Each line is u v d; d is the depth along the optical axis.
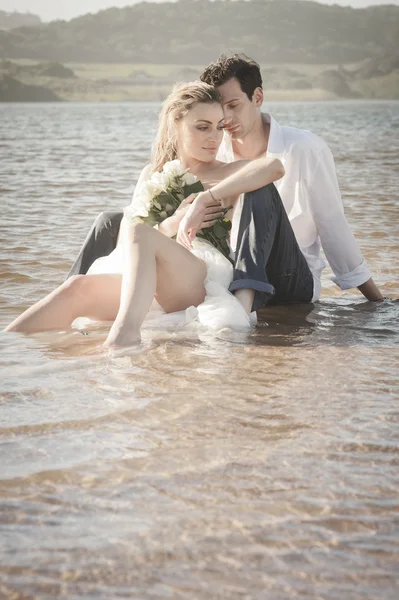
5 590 1.19
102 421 1.92
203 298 3.07
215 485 1.55
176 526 1.38
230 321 2.93
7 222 6.12
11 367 2.40
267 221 3.13
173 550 1.30
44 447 1.75
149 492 1.52
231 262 3.24
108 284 2.97
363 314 3.42
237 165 3.39
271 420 1.95
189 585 1.20
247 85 3.60
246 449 1.75
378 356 2.62
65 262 4.46
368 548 1.31
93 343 2.73
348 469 1.64
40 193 8.39
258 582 1.21
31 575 1.23
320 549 1.31
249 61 3.63
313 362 2.53
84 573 1.23
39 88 182.62
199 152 3.35
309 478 1.59
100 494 1.51
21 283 3.91
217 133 3.35
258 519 1.41
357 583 1.21
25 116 43.56
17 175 10.54
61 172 11.00
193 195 3.22
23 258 4.56
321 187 3.63
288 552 1.30
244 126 3.64
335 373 2.39
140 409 2.02
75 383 2.25
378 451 1.74
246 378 2.32
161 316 2.97
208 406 2.05
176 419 1.94
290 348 2.72
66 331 2.91
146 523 1.39
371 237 5.35
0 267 4.28
